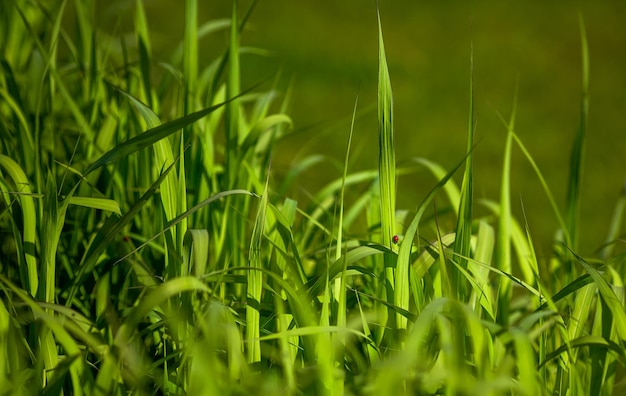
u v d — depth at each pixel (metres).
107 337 1.40
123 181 1.58
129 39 2.01
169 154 1.39
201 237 1.27
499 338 1.25
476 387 1.17
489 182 3.34
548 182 3.37
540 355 1.36
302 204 2.92
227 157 1.57
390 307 1.30
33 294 1.35
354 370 1.36
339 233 1.36
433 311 1.21
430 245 1.35
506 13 5.51
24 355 1.34
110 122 1.59
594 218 3.10
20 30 1.90
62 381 1.25
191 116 1.33
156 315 1.39
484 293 1.36
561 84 4.45
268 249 1.51
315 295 1.32
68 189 1.57
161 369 1.36
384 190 1.35
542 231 2.96
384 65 1.34
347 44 4.74
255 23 4.86
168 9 4.86
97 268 1.49
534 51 4.89
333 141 3.56
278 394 1.22
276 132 1.73
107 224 1.36
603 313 1.36
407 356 1.19
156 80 2.07
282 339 1.25
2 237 1.55
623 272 1.48
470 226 1.36
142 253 1.54
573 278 1.53
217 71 1.64
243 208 1.58
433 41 4.94
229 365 1.26
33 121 1.67
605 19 5.48
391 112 1.34
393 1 5.63
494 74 4.52
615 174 3.47
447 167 3.44
